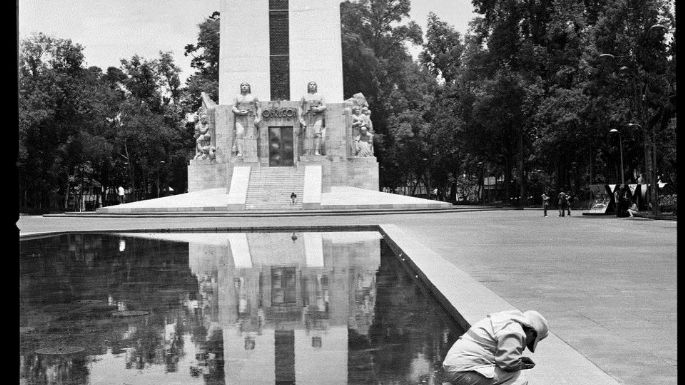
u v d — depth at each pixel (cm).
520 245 2666
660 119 5362
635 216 5078
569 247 2575
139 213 5988
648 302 1327
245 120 6538
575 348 939
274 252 2578
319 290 1617
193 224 4434
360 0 9344
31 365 930
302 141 6538
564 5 7381
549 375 758
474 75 8038
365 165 6725
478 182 12119
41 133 8212
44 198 10006
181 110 10056
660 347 945
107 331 1164
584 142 7056
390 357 955
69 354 995
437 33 10838
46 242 3269
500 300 1260
